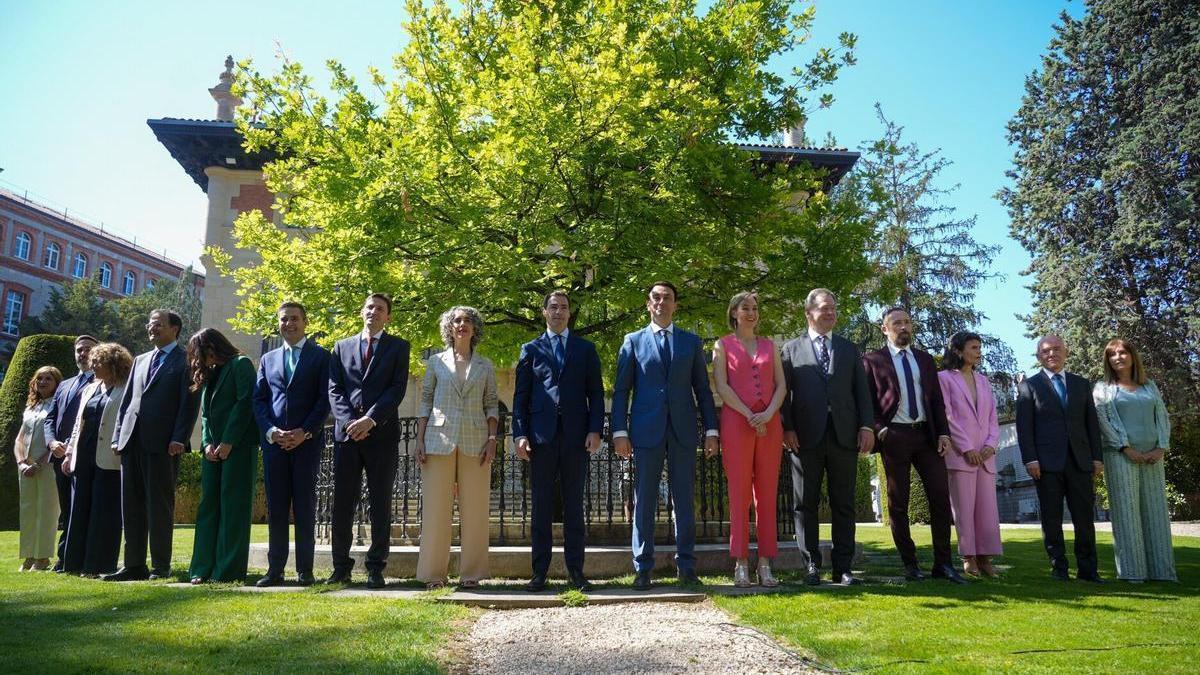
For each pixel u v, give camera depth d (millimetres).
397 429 5207
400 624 3588
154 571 5406
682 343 5148
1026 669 2785
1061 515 5648
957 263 24266
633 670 2932
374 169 6715
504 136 6188
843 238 7719
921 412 5352
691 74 7195
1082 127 22328
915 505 14469
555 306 5168
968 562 5633
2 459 11883
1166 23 21359
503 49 7848
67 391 6344
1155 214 20328
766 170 8555
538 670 2959
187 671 2701
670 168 7023
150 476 5402
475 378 5266
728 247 7473
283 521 5047
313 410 5141
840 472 5062
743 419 5031
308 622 3566
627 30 7371
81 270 47656
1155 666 2832
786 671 2887
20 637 3186
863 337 23922
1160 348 19781
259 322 8031
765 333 8508
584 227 7156
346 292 7383
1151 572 5512
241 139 16672
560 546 6422
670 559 5934
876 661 2934
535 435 4953
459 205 6688
